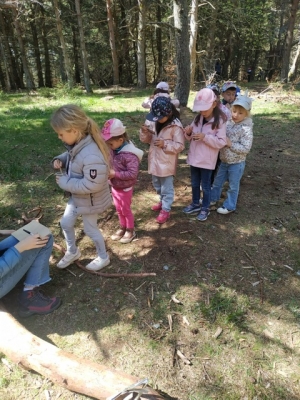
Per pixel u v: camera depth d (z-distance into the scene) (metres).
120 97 14.66
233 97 4.30
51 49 25.66
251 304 2.67
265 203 4.16
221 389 2.06
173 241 3.40
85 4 21.00
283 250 3.30
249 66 28.61
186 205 4.09
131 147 2.96
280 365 2.21
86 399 1.98
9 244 2.49
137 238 3.45
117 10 22.05
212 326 2.48
